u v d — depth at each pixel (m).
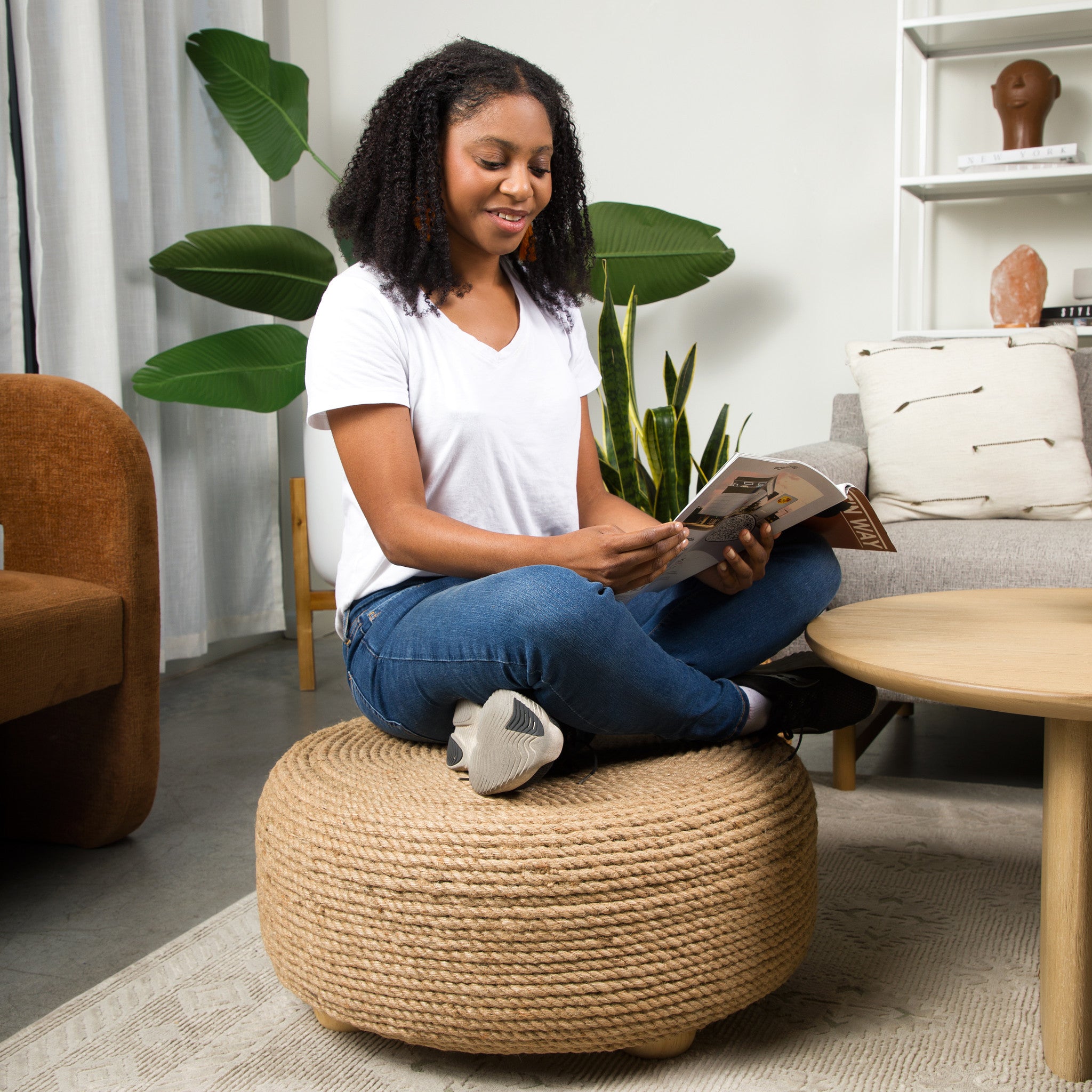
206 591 2.88
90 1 2.30
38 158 2.29
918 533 1.87
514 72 1.15
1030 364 2.13
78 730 1.62
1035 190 2.66
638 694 1.00
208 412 2.87
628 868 0.91
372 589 1.18
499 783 0.95
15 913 1.42
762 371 3.01
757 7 2.90
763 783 1.02
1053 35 2.60
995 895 1.37
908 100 2.79
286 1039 1.07
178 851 1.63
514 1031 0.93
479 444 1.17
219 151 2.87
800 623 1.21
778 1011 1.10
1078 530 1.83
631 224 2.81
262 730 2.29
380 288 1.16
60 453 1.59
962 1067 0.98
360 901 0.94
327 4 3.31
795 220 2.93
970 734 2.17
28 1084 1.00
